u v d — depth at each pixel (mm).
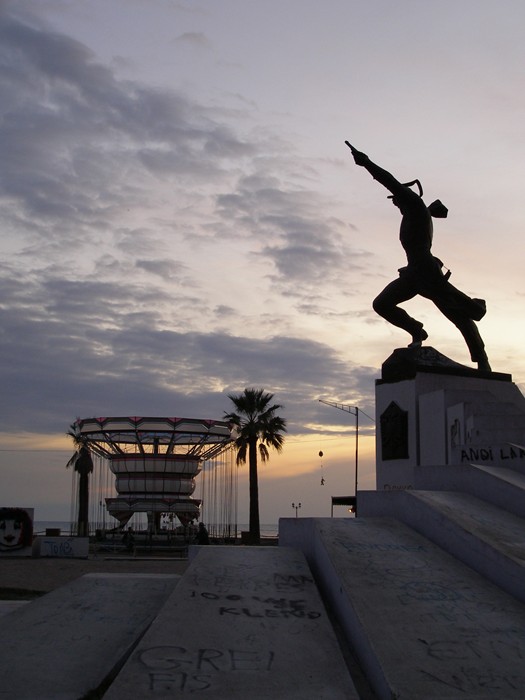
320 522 10898
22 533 38031
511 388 17312
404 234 16938
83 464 61156
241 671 7184
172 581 11109
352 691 6957
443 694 6668
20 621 9500
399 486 16297
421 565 9477
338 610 8805
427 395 15984
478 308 17000
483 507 11047
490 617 8141
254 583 9203
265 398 53875
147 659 7336
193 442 58000
